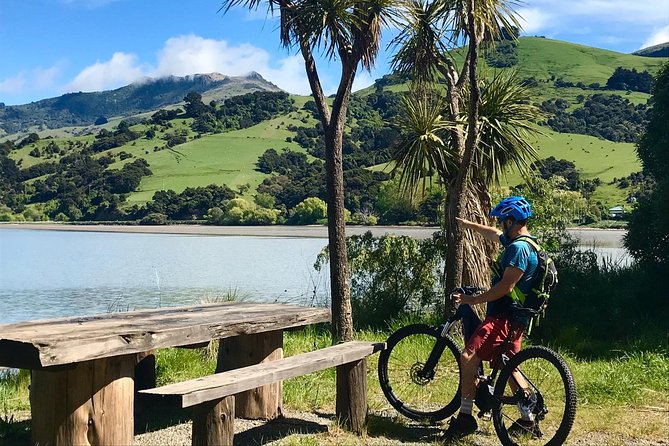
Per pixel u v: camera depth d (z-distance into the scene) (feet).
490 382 19.15
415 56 37.19
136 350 15.84
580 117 544.62
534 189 45.73
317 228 345.10
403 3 31.65
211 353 29.45
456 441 19.07
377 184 329.52
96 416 16.16
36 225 444.55
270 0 32.07
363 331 38.52
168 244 218.59
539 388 23.34
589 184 321.93
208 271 115.14
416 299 43.34
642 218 41.04
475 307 35.24
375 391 24.14
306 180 440.86
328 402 23.29
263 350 21.15
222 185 442.50
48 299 83.97
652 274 40.37
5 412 21.01
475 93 31.71
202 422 15.51
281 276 101.04
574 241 45.44
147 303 77.05
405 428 20.43
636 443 19.56
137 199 461.37
